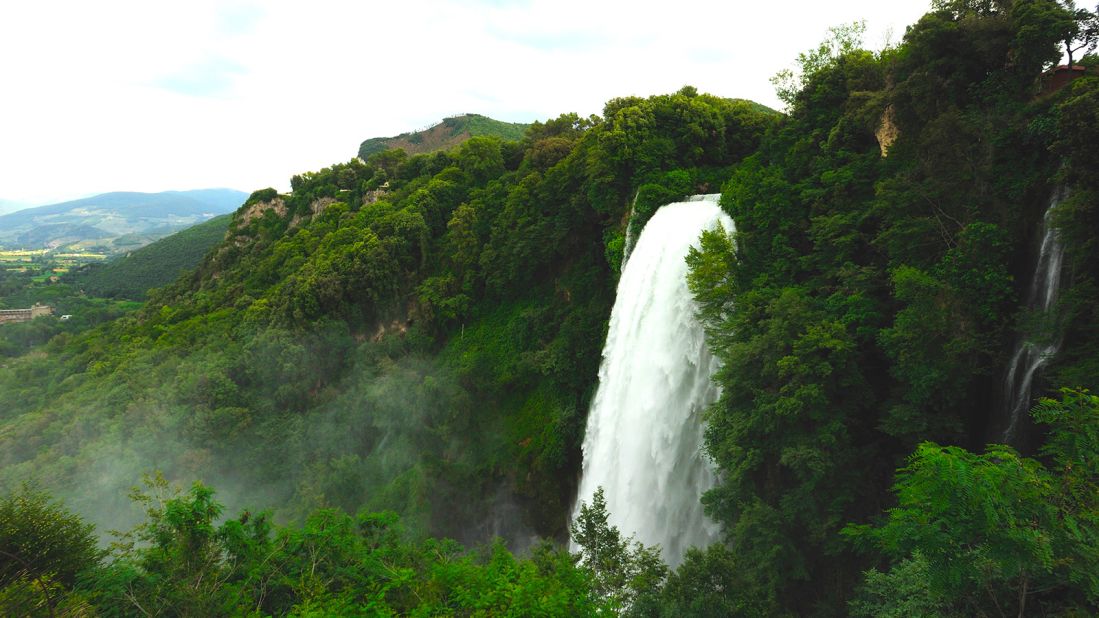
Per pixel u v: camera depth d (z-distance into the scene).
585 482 42.31
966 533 11.88
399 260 63.62
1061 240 19.84
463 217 62.12
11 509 16.95
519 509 48.75
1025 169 23.23
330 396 58.69
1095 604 13.13
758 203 32.72
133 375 64.19
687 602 19.03
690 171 47.75
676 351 35.59
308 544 17.73
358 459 52.47
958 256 23.09
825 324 24.77
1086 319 19.16
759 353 25.80
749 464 24.48
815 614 22.81
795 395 23.41
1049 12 23.31
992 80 25.64
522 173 64.19
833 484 23.16
